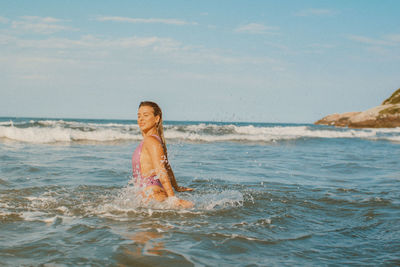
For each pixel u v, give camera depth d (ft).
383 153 37.76
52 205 11.34
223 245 7.85
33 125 65.57
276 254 7.45
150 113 12.65
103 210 10.83
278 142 51.55
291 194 14.33
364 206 12.47
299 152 36.76
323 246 8.12
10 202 11.55
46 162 21.99
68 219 9.72
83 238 8.04
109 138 44.09
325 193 14.75
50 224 9.19
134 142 42.27
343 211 11.78
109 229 8.77
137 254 7.06
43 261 6.63
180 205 11.51
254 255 7.32
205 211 11.09
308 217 10.85
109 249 7.30
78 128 59.26
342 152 38.19
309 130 77.61
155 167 12.02
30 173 17.54
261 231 9.12
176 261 6.75
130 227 9.03
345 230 9.51
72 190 13.84
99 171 19.08
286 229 9.45
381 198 13.82
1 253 7.01
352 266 6.89
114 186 14.90
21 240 7.85
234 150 36.86
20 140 37.76
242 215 10.75
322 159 30.22
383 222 10.43
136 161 12.50
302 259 7.21
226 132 66.28
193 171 20.79
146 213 10.59
